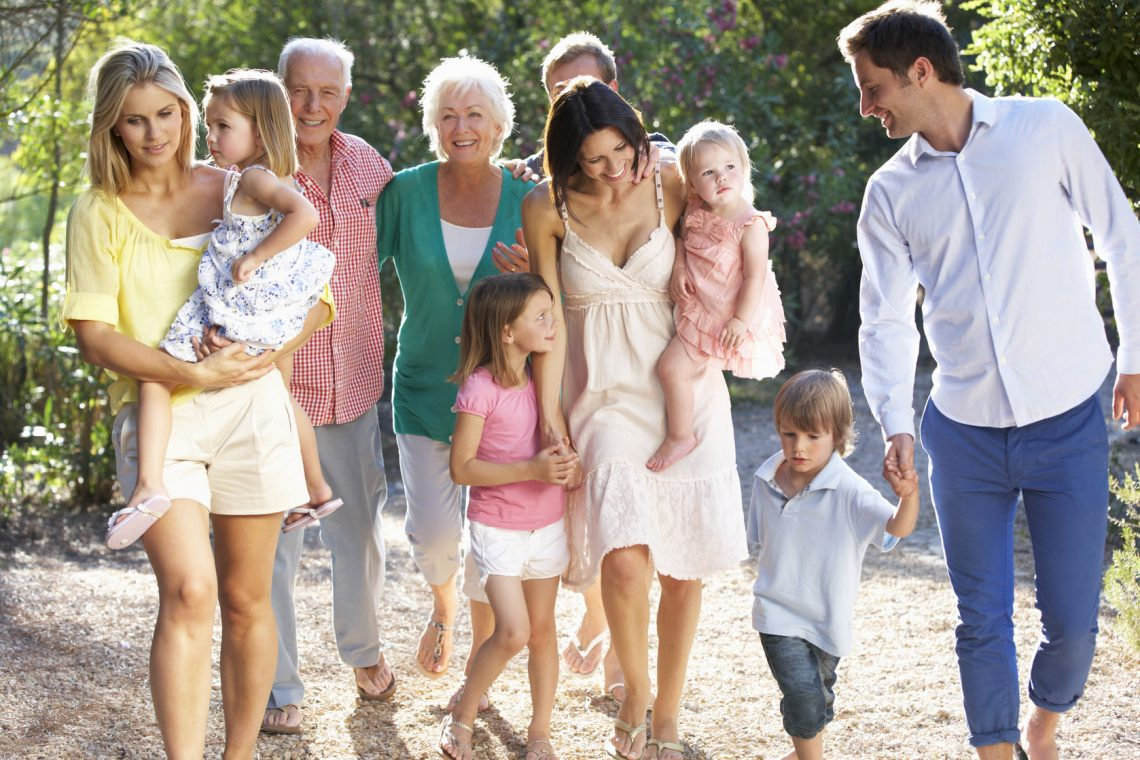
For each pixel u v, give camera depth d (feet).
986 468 11.44
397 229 14.87
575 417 12.80
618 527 12.29
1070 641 11.35
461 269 14.46
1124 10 15.51
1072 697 11.62
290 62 13.96
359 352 14.56
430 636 15.10
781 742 13.66
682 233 12.57
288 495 11.27
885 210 11.77
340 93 14.16
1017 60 16.89
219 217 11.12
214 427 10.96
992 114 11.18
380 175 14.75
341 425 14.46
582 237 12.53
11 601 18.75
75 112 28.17
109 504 26.89
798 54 43.78
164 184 10.99
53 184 28.43
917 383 37.88
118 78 10.42
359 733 14.10
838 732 13.74
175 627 10.55
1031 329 11.12
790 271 43.09
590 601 14.92
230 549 11.30
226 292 10.66
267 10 40.60
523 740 13.76
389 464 31.32
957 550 11.62
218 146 11.23
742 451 31.78
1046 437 11.20
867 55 11.27
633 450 12.55
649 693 13.02
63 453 26.35
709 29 37.96
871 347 11.96
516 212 14.62
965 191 11.25
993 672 11.39
